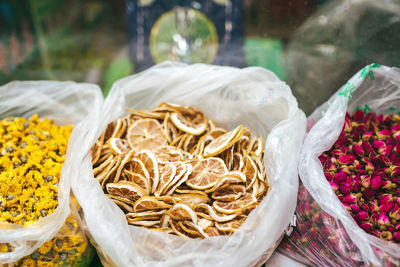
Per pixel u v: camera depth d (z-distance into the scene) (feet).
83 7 3.06
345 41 2.29
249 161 1.53
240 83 1.67
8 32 2.99
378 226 1.34
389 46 2.17
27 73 2.86
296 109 1.51
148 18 2.78
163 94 1.77
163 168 1.53
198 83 1.71
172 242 1.31
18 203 1.39
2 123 1.63
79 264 1.46
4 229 1.27
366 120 1.69
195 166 1.55
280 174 1.38
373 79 1.63
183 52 2.81
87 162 1.45
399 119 1.67
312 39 2.41
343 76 2.27
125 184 1.45
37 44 3.01
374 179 1.43
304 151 1.43
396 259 1.21
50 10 3.09
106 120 1.58
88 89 1.73
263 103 1.65
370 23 2.20
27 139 1.59
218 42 2.78
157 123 1.72
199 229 1.35
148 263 1.28
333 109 1.51
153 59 2.88
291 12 2.57
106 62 2.92
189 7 2.70
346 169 1.49
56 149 1.61
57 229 1.32
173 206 1.40
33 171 1.46
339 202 1.32
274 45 2.62
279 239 1.46
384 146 1.52
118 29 3.05
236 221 1.41
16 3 2.97
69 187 1.38
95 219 1.31
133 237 1.32
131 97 1.76
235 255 1.28
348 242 1.30
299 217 1.44
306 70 2.39
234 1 2.68
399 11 2.13
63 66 2.92
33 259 1.36
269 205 1.33
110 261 1.41
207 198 1.48
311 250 1.43
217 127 1.81
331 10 2.35
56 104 1.76
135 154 1.55
